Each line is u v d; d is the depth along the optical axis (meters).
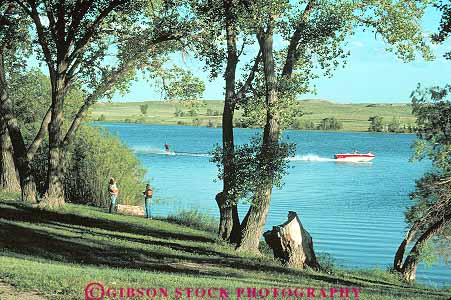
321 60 27.27
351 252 37.88
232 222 29.72
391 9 26.33
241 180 26.83
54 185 34.34
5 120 36.06
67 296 11.45
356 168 110.31
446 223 31.44
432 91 27.42
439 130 27.38
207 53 29.81
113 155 45.88
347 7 26.12
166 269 19.89
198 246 27.50
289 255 25.11
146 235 29.59
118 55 34.03
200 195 61.62
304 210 55.75
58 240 23.02
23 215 30.00
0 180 40.47
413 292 22.50
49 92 48.50
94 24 33.12
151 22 33.31
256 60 28.83
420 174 98.50
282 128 26.86
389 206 59.41
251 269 22.36
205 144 168.50
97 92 34.47
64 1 32.75
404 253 35.69
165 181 75.94
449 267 37.47
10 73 45.62
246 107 26.95
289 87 26.27
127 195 46.19
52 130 34.28
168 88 36.16
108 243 24.19
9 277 12.63
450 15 22.44
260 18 24.70
